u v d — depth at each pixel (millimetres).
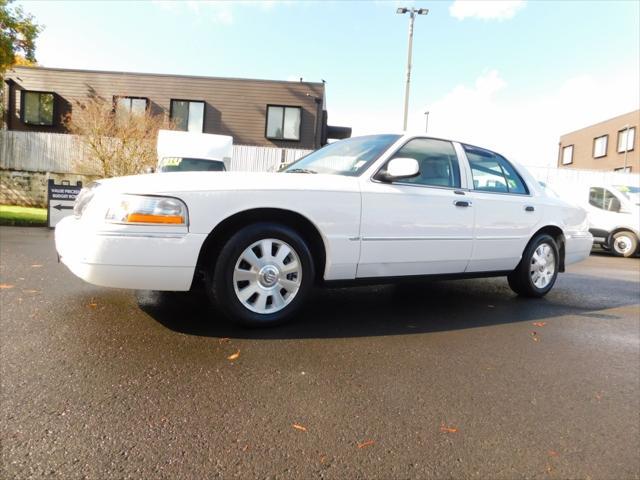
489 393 2682
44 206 19641
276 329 3594
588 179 20875
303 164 4508
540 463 2021
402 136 4227
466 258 4434
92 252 3055
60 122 22703
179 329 3436
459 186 4438
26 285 4559
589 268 8883
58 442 1950
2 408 2191
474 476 1905
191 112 22984
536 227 5039
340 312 4262
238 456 1937
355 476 1858
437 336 3686
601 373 3092
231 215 3291
